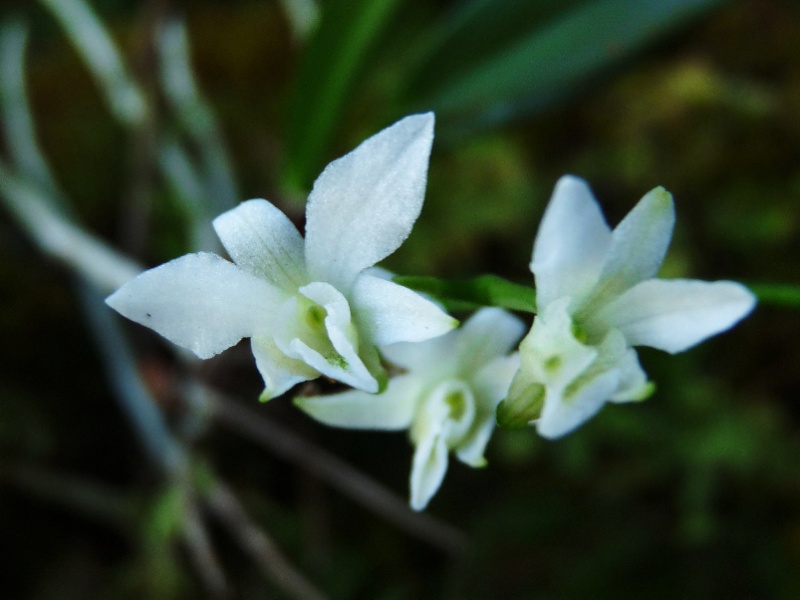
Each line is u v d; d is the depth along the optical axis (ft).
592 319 0.16
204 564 0.28
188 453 0.29
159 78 0.31
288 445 0.29
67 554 0.30
